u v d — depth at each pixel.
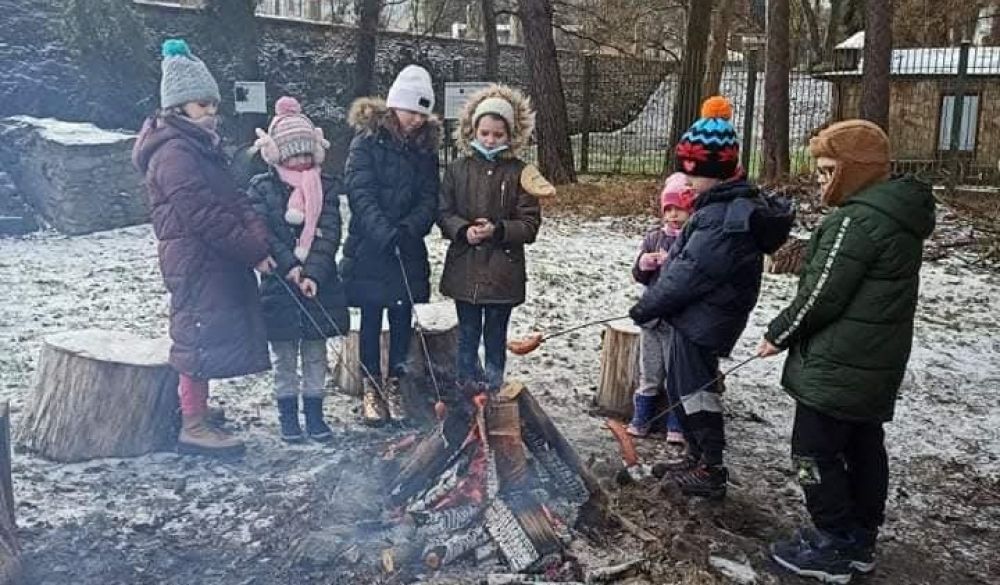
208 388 3.78
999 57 11.67
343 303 3.59
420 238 3.70
